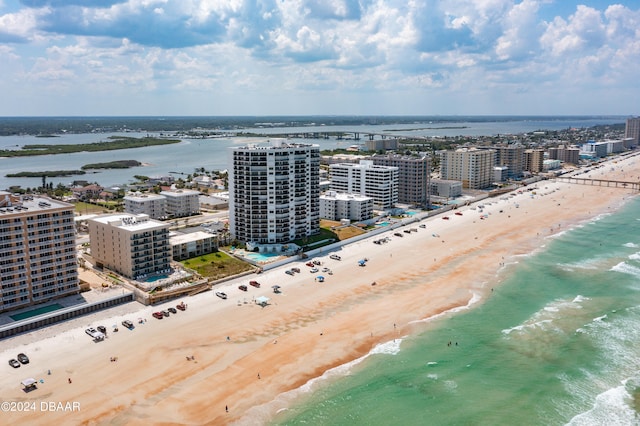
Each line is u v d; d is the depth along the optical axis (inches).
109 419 4424.2
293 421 4490.7
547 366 5467.5
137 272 7524.6
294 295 7219.5
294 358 5492.1
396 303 6993.1
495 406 4776.1
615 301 7135.8
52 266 6638.8
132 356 5442.9
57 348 5585.6
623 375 5295.3
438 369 5364.2
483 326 6353.3
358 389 4977.9
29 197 7219.5
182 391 4847.4
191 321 6323.8
